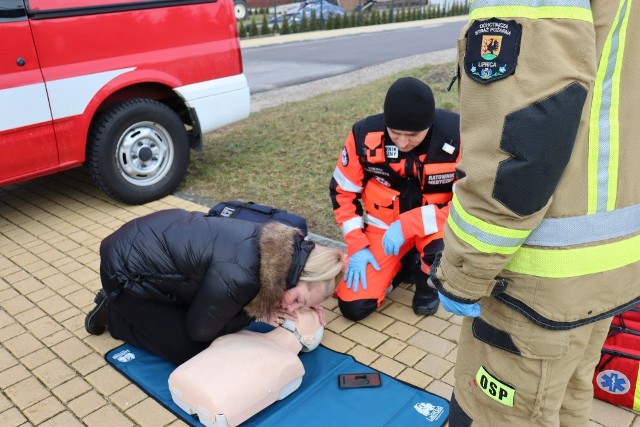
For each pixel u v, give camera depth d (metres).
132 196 4.78
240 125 7.35
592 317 1.48
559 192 1.37
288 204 4.75
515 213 1.30
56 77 4.20
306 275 2.45
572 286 1.43
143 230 2.62
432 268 1.64
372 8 33.25
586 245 1.41
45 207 4.91
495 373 1.61
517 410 1.62
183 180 5.42
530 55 1.22
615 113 1.37
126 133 4.66
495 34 1.25
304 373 2.65
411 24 27.45
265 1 36.50
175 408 2.54
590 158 1.37
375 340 3.00
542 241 1.41
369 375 2.70
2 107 3.98
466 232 1.38
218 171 5.62
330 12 26.61
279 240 2.40
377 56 14.61
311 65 13.52
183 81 4.83
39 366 2.87
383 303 3.35
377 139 2.91
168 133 4.88
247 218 3.01
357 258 3.11
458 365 1.79
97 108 4.54
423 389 2.61
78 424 2.49
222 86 5.07
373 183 3.13
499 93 1.25
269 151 6.17
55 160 4.36
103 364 2.87
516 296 1.49
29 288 3.61
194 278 2.49
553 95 1.20
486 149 1.29
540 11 1.21
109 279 2.64
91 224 4.53
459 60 1.40
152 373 2.78
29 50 4.04
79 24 4.22
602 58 1.32
